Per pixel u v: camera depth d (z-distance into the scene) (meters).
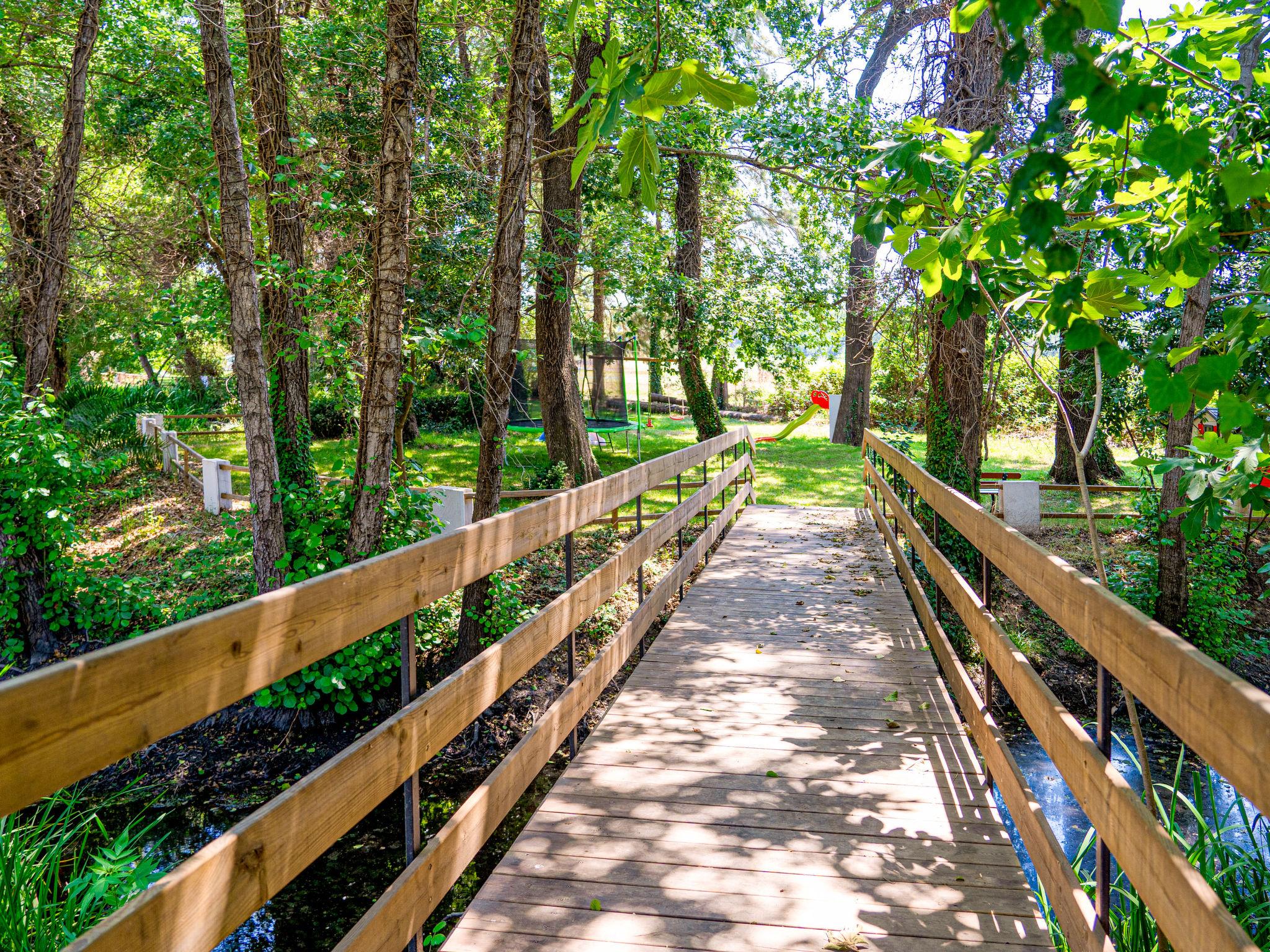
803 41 10.15
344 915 4.59
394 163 5.95
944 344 8.52
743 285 16.41
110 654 1.28
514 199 5.90
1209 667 1.43
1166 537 8.11
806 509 11.88
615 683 6.86
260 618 1.65
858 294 9.69
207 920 1.41
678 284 14.30
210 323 8.03
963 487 8.61
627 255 13.29
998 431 18.67
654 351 18.42
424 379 7.94
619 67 1.77
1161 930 1.59
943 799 3.33
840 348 20.22
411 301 9.30
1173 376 2.19
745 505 12.55
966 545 8.46
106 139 14.40
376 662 6.64
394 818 5.55
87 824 4.27
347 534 6.95
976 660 7.82
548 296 11.55
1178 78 2.42
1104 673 2.05
